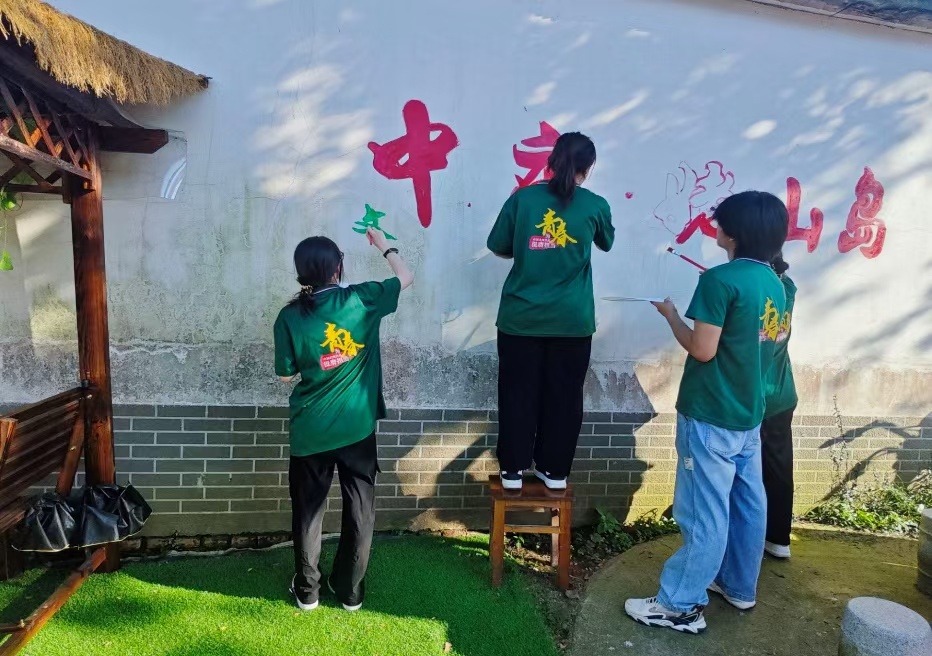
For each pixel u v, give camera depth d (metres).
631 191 3.41
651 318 3.51
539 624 2.69
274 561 3.11
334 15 3.11
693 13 3.37
